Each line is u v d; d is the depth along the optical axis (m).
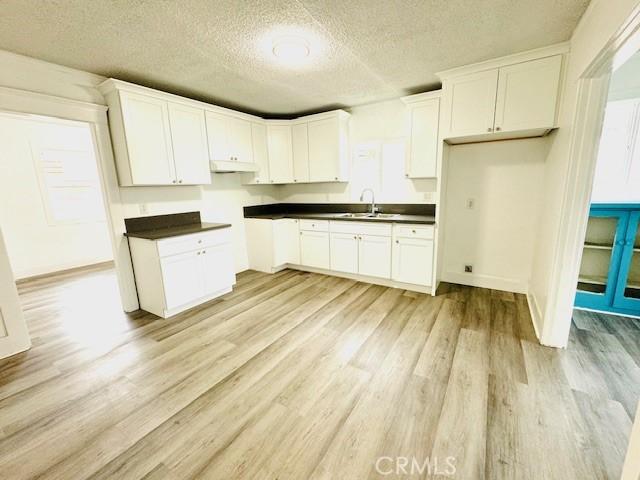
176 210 3.52
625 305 2.69
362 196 4.18
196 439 1.51
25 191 4.41
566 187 2.04
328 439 1.49
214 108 3.47
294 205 4.89
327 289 3.62
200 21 1.88
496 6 1.80
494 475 1.28
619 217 2.60
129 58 2.38
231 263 3.58
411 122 3.28
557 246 2.13
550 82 2.37
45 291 3.83
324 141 4.03
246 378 1.98
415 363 2.09
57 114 2.50
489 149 3.22
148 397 1.83
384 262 3.57
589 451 1.38
